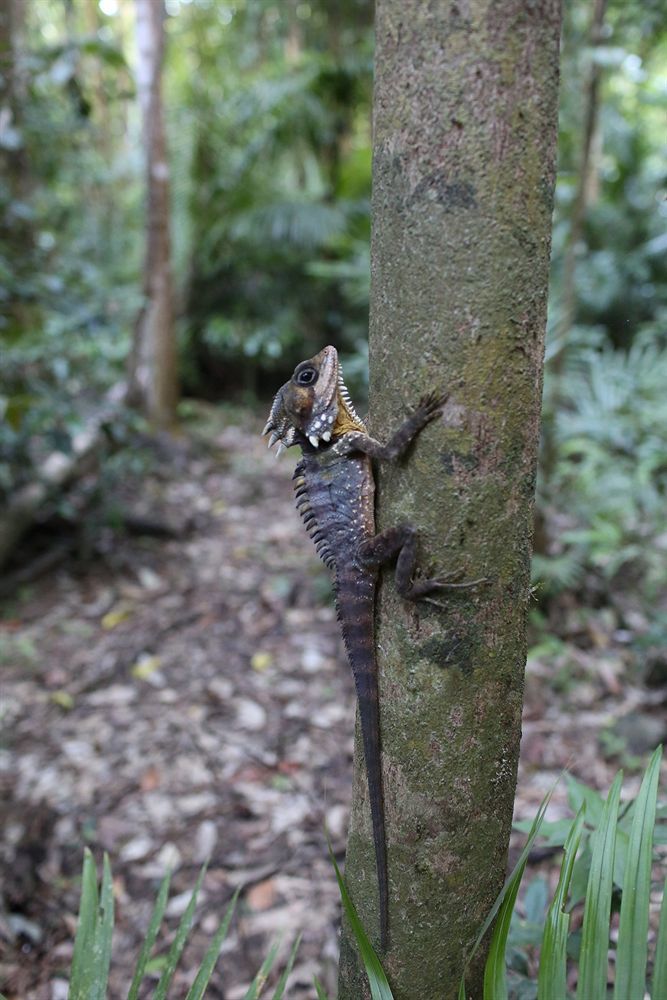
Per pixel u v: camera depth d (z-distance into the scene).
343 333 3.43
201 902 0.93
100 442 2.14
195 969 0.86
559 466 1.79
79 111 1.71
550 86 0.53
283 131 3.15
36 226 1.88
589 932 0.54
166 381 2.85
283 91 3.00
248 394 3.36
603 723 1.17
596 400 1.92
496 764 0.60
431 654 0.58
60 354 1.74
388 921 0.62
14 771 1.16
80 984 0.64
